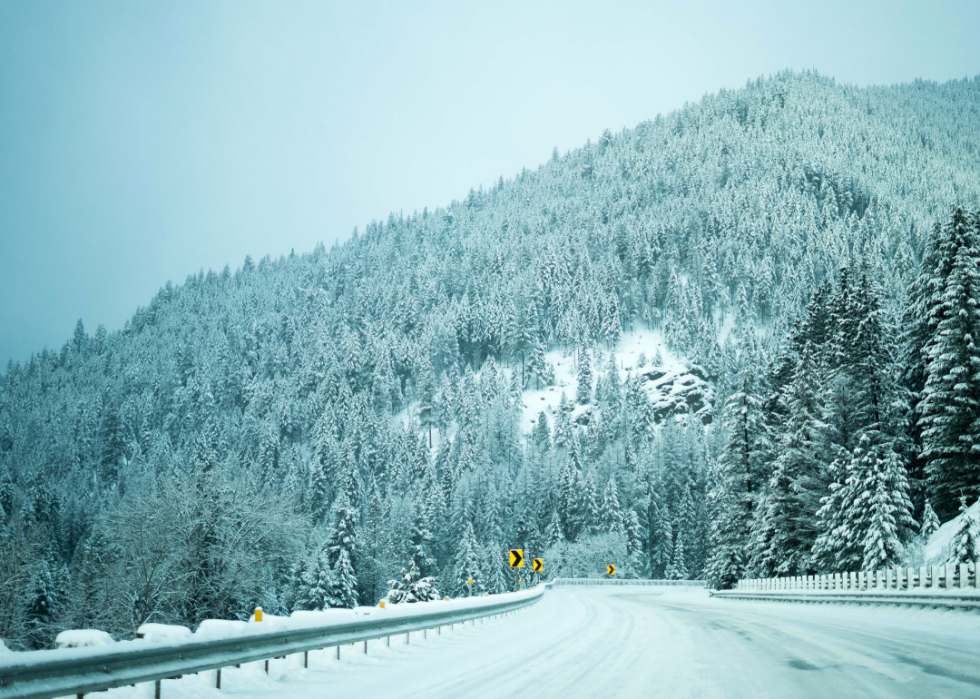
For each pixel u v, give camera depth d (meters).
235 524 32.78
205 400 191.00
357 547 53.31
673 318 199.38
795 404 42.22
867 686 8.42
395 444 140.12
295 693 9.05
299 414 172.62
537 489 117.44
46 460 155.00
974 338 34.56
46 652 6.22
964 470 34.50
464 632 18.28
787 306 175.62
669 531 104.06
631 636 16.20
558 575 94.81
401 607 14.23
